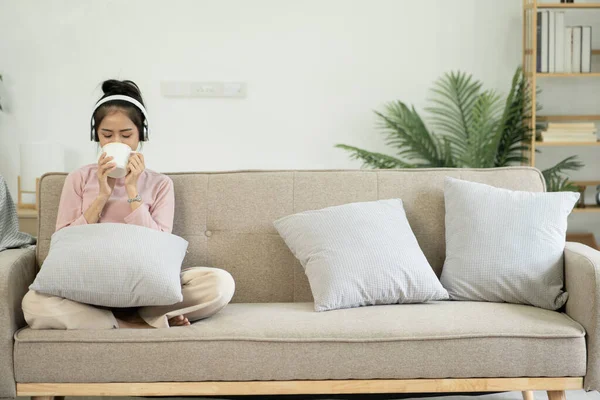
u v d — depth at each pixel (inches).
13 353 79.4
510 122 169.6
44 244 94.4
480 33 179.5
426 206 99.3
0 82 181.0
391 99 180.9
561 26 166.6
